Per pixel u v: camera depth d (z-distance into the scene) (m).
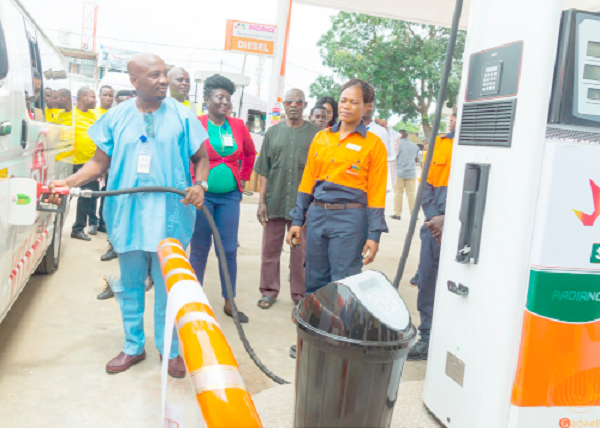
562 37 1.96
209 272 5.61
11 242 2.86
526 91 1.96
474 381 2.19
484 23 2.22
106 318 4.10
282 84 11.11
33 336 3.65
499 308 2.06
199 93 13.51
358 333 1.21
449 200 2.42
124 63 38.56
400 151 10.75
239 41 10.80
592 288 2.03
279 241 4.61
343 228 3.23
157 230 2.91
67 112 5.33
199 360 1.13
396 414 2.52
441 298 2.45
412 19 10.45
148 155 2.90
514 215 2.00
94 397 2.88
